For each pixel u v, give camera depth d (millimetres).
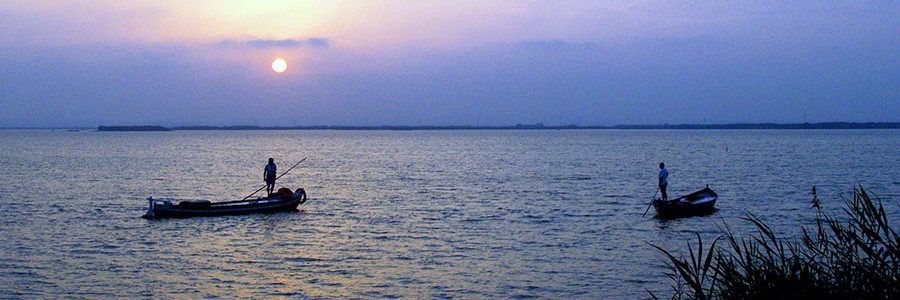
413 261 22375
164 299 18281
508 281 19828
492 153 102562
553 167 68125
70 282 19828
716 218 30766
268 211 33438
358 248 24453
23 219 31391
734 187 46438
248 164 76938
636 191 44156
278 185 50156
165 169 68188
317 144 159125
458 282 19781
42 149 121500
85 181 53469
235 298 18344
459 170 64625
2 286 19344
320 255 23297
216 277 20438
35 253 23531
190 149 123875
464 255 23188
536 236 26641
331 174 60469
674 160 79625
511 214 32969
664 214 31172
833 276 7797
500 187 47094
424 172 62312
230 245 25031
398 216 32438
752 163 72875
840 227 8109
